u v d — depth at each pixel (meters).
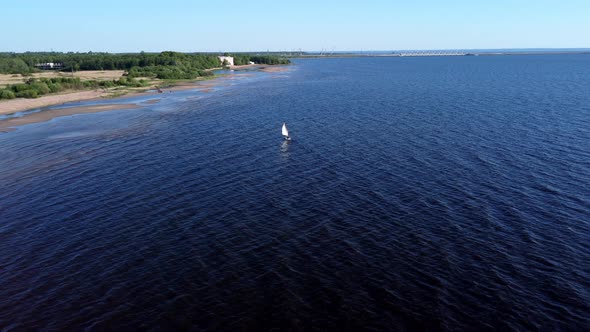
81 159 54.62
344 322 23.39
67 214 37.88
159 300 25.58
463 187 42.59
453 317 23.69
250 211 38.00
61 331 23.06
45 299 25.86
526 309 24.33
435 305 24.72
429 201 39.38
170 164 52.06
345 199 40.34
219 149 58.81
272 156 55.19
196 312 24.42
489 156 52.75
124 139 65.38
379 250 30.89
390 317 23.73
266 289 26.44
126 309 24.80
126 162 53.09
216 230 34.47
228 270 28.61
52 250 31.73
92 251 31.45
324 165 50.94
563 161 49.81
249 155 55.69
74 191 43.34
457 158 52.31
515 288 26.23
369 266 28.81
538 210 36.94
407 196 40.72
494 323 23.19
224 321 23.61
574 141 58.56
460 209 37.50
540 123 71.44
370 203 39.28
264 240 32.66
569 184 42.59
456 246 31.28
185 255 30.67
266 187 43.88
